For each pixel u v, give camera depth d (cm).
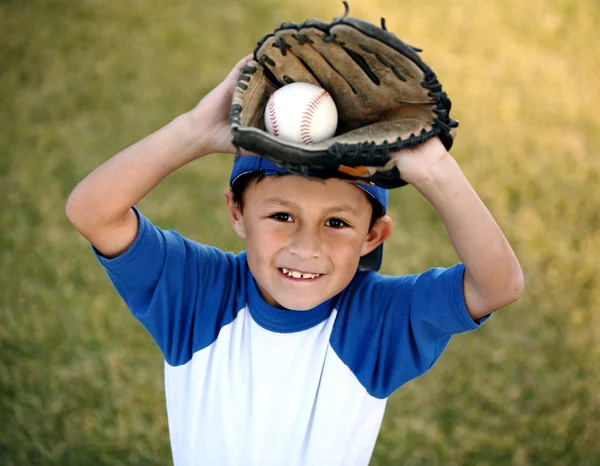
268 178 183
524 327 399
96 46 629
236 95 171
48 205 455
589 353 385
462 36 695
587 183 516
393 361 199
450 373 371
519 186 508
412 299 195
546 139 563
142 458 325
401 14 721
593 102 616
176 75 605
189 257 206
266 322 199
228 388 201
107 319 386
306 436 200
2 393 345
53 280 404
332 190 181
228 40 659
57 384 352
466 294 185
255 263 190
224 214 465
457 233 175
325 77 174
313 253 182
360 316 202
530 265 440
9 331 373
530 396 362
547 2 756
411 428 344
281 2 727
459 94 610
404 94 166
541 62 665
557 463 329
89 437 331
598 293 423
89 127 532
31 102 554
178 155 189
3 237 428
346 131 185
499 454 333
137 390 354
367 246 204
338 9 722
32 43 620
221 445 202
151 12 688
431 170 169
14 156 495
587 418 351
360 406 201
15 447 323
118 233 193
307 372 199
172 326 204
